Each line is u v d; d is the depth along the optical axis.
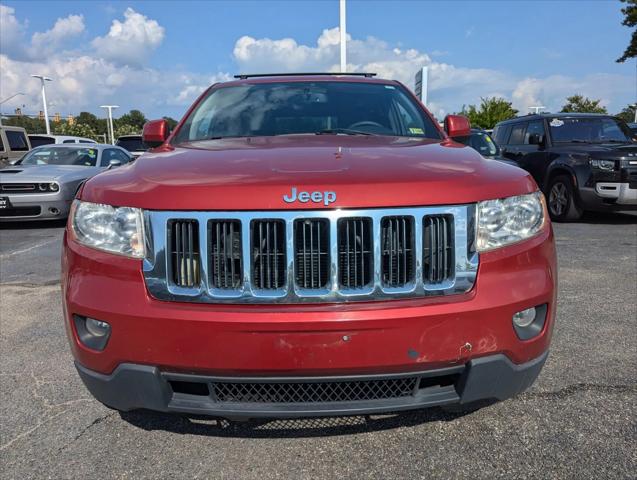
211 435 2.60
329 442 2.52
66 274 2.28
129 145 18.92
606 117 10.37
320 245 2.04
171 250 2.10
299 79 4.01
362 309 2.02
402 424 2.64
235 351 2.02
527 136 10.66
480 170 2.32
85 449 2.50
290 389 2.11
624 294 4.73
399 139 3.10
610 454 2.36
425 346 2.04
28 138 18.95
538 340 2.22
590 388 2.96
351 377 2.05
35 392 3.06
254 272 2.05
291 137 3.16
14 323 4.26
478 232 2.15
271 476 2.29
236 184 2.08
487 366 2.11
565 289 4.89
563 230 8.44
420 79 12.27
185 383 2.18
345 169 2.21
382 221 2.06
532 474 2.24
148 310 2.06
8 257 6.88
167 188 2.13
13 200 8.95
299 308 2.02
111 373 2.16
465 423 2.64
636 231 8.28
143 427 2.68
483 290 2.11
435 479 2.24
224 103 3.71
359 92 3.82
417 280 2.08
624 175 8.48
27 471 2.34
